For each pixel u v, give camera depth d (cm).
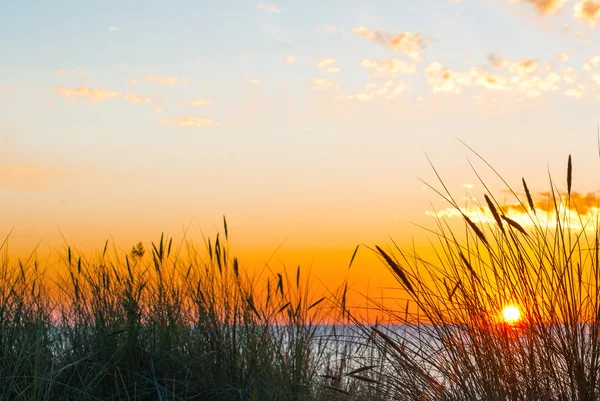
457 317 390
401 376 409
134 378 517
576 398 353
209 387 522
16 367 443
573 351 357
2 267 560
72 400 479
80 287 598
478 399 373
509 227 385
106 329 545
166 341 559
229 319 582
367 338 435
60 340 539
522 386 368
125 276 619
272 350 541
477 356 375
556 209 376
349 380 495
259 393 505
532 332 369
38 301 557
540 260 380
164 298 602
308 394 495
